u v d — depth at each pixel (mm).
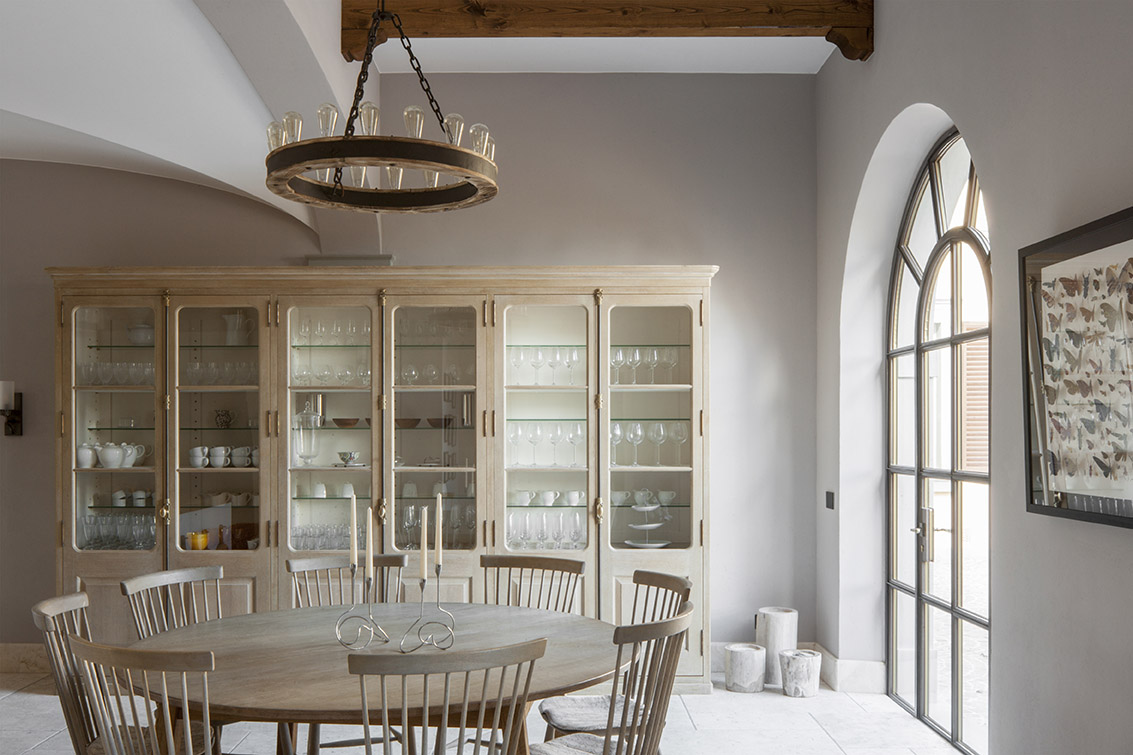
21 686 4898
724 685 4906
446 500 4801
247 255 5277
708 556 4738
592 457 4754
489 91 5301
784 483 5266
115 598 4801
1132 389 2289
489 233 5270
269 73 3947
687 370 4770
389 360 4797
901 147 4281
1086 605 2617
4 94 3891
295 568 3699
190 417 4855
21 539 5227
